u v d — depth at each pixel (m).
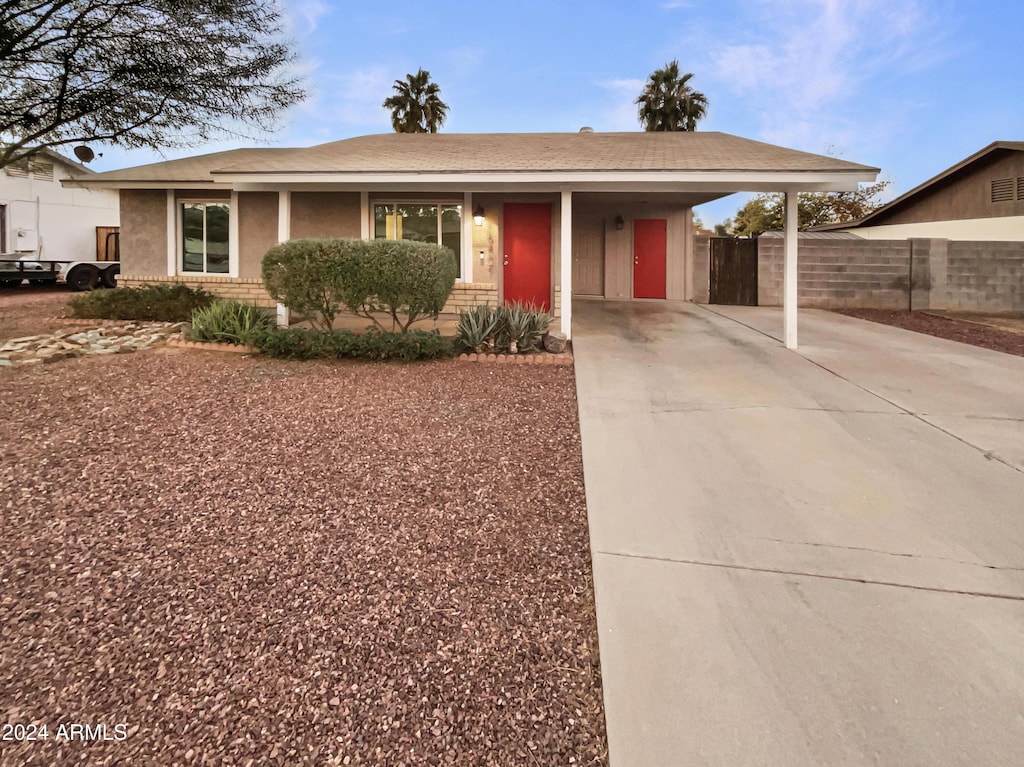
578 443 4.61
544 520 3.40
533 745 1.91
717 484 3.87
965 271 12.88
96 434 4.52
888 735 1.89
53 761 1.81
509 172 7.88
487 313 8.06
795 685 2.11
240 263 11.24
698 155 8.87
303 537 3.12
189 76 9.31
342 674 2.19
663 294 13.98
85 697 2.06
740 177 7.47
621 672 2.19
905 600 2.60
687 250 13.88
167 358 7.30
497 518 3.40
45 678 2.14
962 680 2.12
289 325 9.60
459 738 1.93
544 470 4.09
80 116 9.33
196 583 2.71
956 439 4.62
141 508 3.38
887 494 3.70
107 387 5.87
